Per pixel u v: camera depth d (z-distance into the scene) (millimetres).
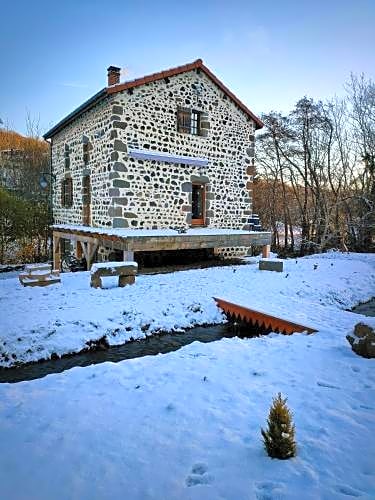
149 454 2289
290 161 21125
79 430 2590
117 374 3676
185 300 6777
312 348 4281
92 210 11156
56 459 2254
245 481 2010
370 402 2941
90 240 9711
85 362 4883
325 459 2197
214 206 11852
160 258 11008
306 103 19859
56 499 1907
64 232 11383
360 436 2447
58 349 5004
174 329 6039
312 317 5844
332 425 2592
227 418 2715
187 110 10984
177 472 2109
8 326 5109
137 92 9945
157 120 10367
